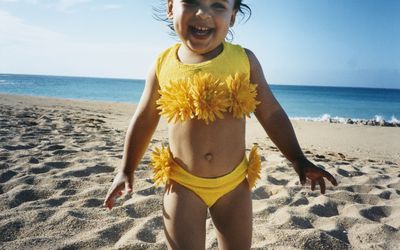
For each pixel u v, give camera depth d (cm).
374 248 282
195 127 190
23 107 1312
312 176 194
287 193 398
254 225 313
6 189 381
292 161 203
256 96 209
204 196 191
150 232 291
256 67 210
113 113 1417
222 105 184
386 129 1327
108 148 584
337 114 3122
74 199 355
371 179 488
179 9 192
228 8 194
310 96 7506
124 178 213
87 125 896
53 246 261
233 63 199
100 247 265
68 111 1312
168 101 188
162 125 1027
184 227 187
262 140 893
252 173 203
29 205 332
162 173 195
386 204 389
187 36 192
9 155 500
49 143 598
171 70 201
